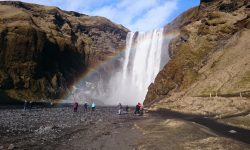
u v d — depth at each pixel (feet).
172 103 328.49
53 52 643.04
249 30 377.09
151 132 140.67
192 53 415.44
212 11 473.67
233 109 221.66
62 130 151.74
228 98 257.55
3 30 566.36
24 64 567.59
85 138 125.90
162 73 422.41
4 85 519.60
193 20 523.70
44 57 612.29
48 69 624.18
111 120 213.87
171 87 395.34
